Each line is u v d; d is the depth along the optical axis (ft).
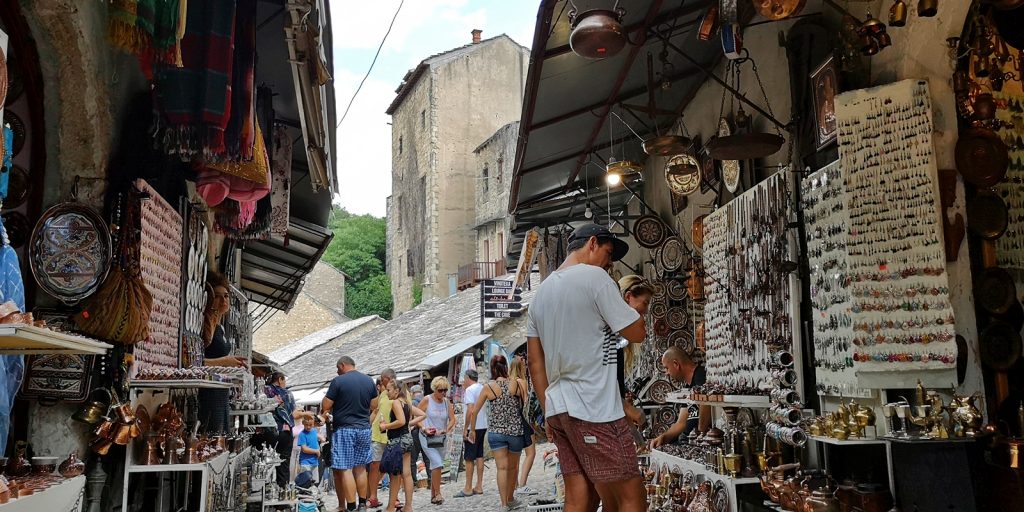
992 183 13.82
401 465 27.76
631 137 30.53
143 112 15.37
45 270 13.07
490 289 62.54
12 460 10.64
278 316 130.11
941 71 13.91
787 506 14.53
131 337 13.69
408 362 66.85
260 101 22.04
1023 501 11.68
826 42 16.61
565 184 36.37
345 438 26.55
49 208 13.12
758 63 20.62
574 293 10.85
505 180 124.77
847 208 14.17
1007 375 13.66
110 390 13.66
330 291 155.02
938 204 13.51
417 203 148.36
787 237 17.44
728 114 23.04
